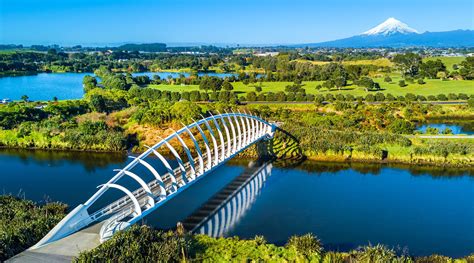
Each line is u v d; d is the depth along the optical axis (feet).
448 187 217.77
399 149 259.19
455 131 329.11
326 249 151.12
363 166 250.98
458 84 541.34
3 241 123.03
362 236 162.20
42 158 265.54
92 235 129.08
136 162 148.87
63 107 357.41
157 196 157.38
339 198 201.77
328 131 284.00
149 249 120.88
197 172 188.03
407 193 209.26
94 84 575.79
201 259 124.88
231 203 195.21
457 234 164.66
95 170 242.37
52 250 119.03
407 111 370.94
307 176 234.79
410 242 157.89
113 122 319.47
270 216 180.24
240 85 563.89
